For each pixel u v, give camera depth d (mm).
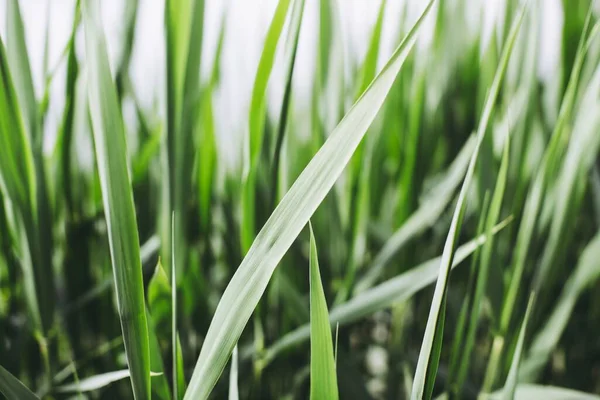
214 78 633
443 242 935
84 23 463
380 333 1089
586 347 934
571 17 591
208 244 738
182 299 720
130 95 782
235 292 481
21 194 593
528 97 656
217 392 759
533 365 676
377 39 624
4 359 680
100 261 806
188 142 594
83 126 768
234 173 846
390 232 881
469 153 696
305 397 854
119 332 761
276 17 513
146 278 758
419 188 810
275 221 477
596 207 954
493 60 728
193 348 788
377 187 883
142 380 483
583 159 616
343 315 624
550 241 621
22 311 783
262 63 532
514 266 636
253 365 753
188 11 560
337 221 812
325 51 727
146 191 774
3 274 730
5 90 557
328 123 763
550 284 630
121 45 660
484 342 1010
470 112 956
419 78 781
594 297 917
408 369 730
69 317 751
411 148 790
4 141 572
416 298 936
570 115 588
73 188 727
